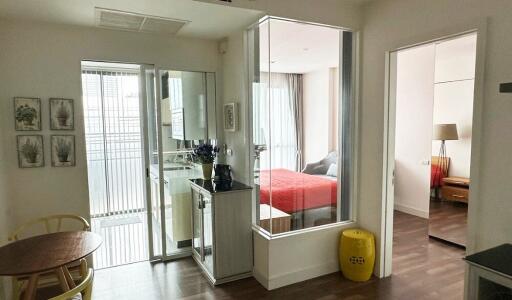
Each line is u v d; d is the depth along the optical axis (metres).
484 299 1.84
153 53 3.46
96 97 4.71
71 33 3.08
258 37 3.11
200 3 2.54
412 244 4.02
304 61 3.22
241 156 3.42
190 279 3.16
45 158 3.02
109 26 3.12
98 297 2.83
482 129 2.16
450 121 4.98
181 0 2.47
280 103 3.13
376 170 3.09
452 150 5.05
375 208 3.12
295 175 3.19
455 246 3.94
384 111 2.97
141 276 3.23
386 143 3.00
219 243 3.03
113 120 4.87
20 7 2.56
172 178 3.68
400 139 5.33
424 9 2.56
